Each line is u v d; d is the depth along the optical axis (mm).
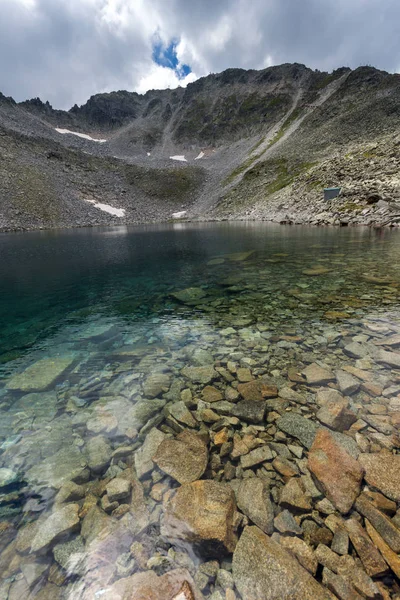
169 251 26125
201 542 2824
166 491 3453
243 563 2619
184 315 10055
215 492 3340
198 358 6906
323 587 2385
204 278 15422
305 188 56250
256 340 7633
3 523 3168
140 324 9523
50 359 7387
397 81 106688
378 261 15969
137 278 16328
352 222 36125
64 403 5484
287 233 33781
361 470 3477
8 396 5797
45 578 2619
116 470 3842
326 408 4691
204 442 4195
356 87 123500
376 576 2443
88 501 3406
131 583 2537
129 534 2975
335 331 7766
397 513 2977
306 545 2732
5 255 26281
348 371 5777
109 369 6707
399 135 52125
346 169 50719
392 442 3912
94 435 4559
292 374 5863
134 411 5102
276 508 3135
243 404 5027
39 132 153625
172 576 2574
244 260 19547
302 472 3570
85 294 13547
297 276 14188
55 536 2998
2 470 3932
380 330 7574
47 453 4227
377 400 4832
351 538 2760
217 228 48344
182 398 5379
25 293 14141
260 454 3920
